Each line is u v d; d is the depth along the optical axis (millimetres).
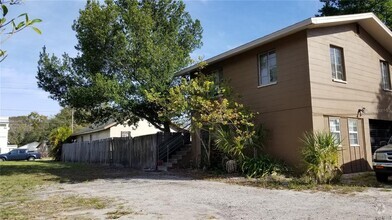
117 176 15062
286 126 12961
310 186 9547
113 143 22922
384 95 15656
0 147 49094
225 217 6145
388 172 9789
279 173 12250
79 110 18344
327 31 13227
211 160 15258
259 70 14547
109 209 7184
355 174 12414
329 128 12516
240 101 15242
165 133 18031
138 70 15352
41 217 6543
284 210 6590
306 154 10344
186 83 14188
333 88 12961
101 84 14547
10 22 2309
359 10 22547
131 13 15750
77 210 7203
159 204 7602
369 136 14281
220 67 16750
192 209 6938
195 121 13688
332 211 6359
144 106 17016
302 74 12453
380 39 15703
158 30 17609
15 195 9805
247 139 13273
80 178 14617
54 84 17203
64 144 33781
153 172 16250
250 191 9180
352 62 14180
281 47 13469
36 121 62531
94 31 15742
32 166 23391
